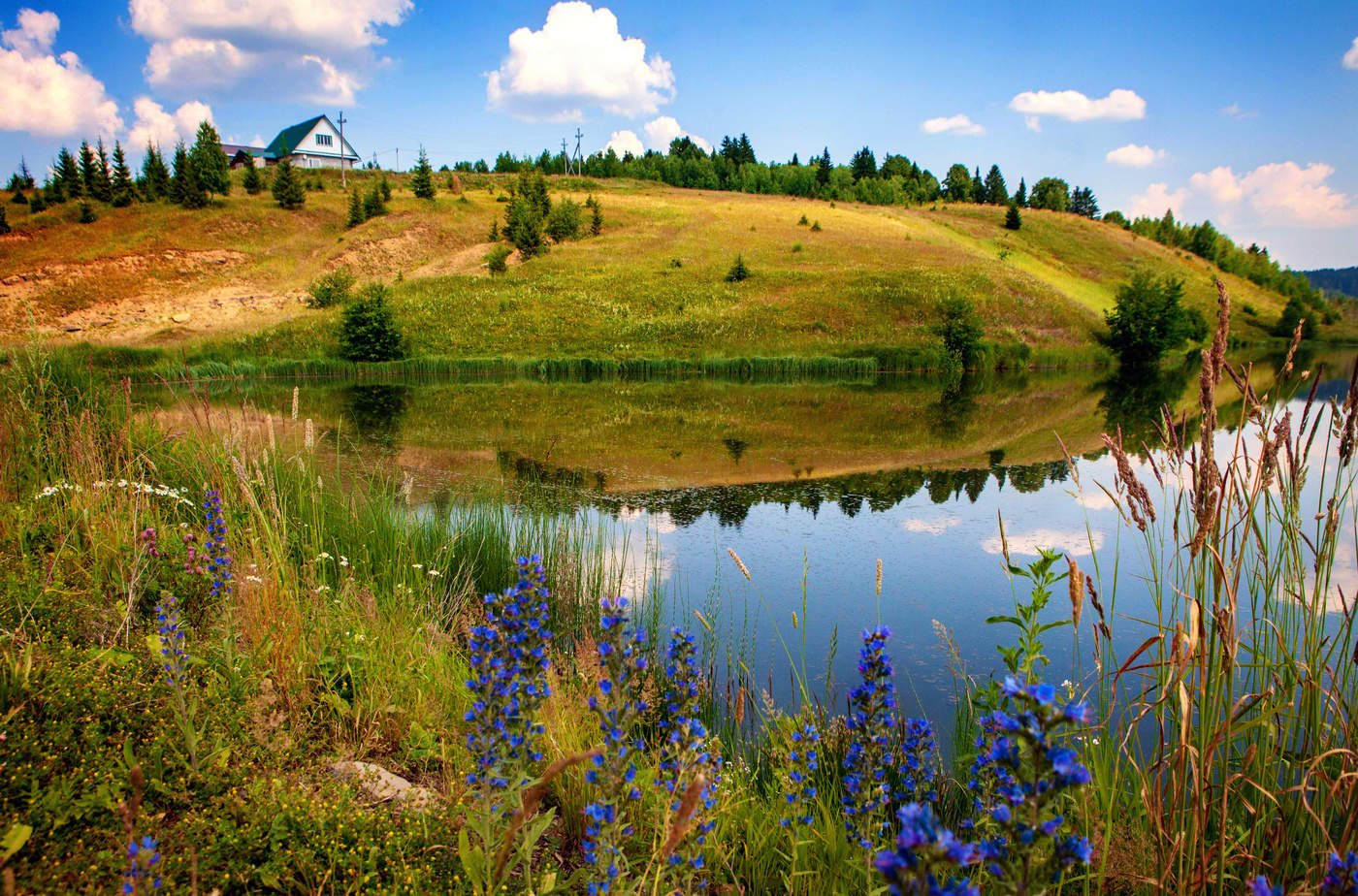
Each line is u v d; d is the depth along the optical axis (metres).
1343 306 88.25
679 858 2.71
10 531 5.28
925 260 62.31
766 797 4.11
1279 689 3.25
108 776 2.85
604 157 128.38
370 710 3.89
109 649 3.83
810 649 6.54
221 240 60.12
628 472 14.71
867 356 43.22
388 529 7.61
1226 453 12.79
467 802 3.16
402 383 36.84
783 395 31.81
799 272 55.91
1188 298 75.38
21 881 2.33
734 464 15.76
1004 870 1.62
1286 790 2.97
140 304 50.25
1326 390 28.17
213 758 3.14
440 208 70.69
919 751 3.80
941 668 6.18
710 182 120.75
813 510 11.84
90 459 6.58
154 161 68.56
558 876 3.02
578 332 46.03
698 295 51.81
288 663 4.03
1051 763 1.54
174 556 5.34
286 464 8.34
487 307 48.81
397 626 5.15
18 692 3.19
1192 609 2.57
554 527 8.78
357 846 2.72
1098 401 29.36
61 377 8.62
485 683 2.64
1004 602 7.73
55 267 53.22
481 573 7.46
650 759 3.64
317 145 103.12
